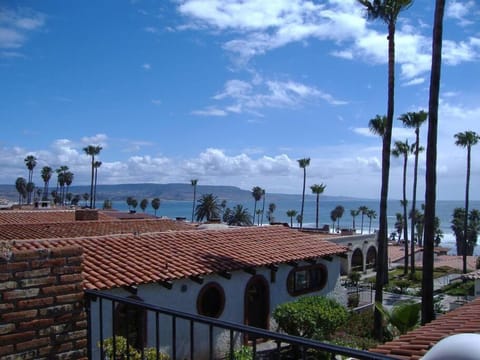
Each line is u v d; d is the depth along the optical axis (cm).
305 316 1667
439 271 5312
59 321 459
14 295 433
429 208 1562
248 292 1814
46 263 455
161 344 1475
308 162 8650
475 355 193
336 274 2291
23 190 13425
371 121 3459
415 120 4791
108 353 1005
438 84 1550
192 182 12356
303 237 2356
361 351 254
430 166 1557
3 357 422
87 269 1414
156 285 1489
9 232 2058
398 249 7025
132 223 2614
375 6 2134
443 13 1549
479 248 11819
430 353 211
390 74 2170
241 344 1689
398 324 1491
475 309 1139
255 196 12388
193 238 1989
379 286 2141
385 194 2206
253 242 2081
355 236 4703
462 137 5306
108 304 1304
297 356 1446
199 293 1622
